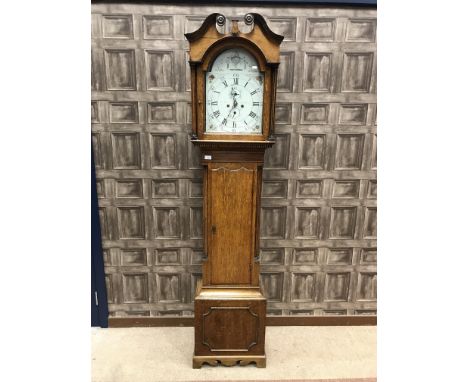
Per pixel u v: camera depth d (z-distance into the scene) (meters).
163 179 2.03
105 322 2.19
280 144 2.01
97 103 1.92
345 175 2.06
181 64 1.89
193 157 2.01
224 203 1.71
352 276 2.21
